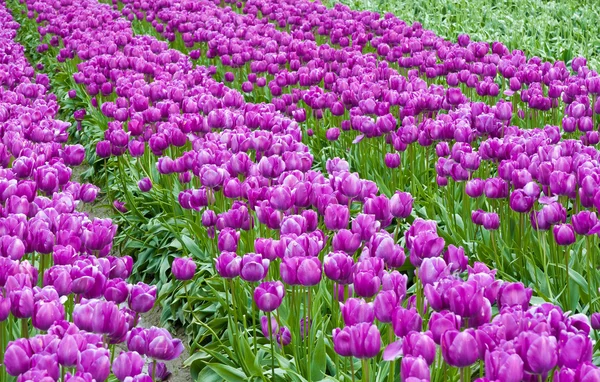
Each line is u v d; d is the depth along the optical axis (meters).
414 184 6.60
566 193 4.64
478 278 3.27
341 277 3.65
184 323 5.74
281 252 3.98
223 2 15.33
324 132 8.50
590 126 6.39
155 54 10.73
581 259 5.16
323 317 4.42
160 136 6.41
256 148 5.78
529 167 4.96
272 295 3.76
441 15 14.45
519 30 12.90
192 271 4.41
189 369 5.34
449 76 8.47
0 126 6.75
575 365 2.67
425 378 2.64
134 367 3.17
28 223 4.29
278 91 8.62
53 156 6.25
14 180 4.84
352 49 10.19
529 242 5.39
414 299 3.51
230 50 10.32
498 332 2.83
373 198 4.34
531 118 8.09
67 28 12.61
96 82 9.23
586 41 12.35
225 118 6.75
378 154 7.22
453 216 6.00
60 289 3.65
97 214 8.13
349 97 7.50
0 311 3.38
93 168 9.16
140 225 7.09
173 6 13.50
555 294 4.98
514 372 2.54
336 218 4.16
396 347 2.95
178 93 7.96
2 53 10.52
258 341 4.79
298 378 4.03
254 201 4.74
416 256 3.63
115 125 7.04
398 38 10.29
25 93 8.52
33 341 3.04
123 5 15.95
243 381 4.32
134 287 3.72
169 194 6.80
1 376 3.61
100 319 3.29
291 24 12.24
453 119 6.59
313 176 5.01
